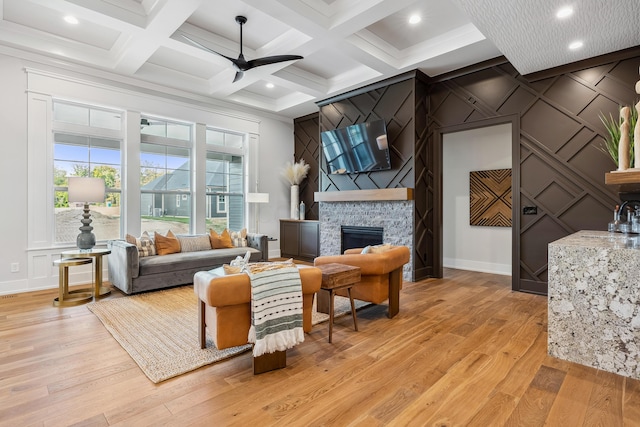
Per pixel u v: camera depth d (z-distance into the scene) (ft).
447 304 12.15
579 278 7.54
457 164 19.83
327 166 19.80
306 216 23.81
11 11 12.01
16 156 13.60
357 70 17.19
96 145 15.93
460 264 19.69
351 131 17.71
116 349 8.23
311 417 5.59
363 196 17.10
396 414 5.68
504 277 16.93
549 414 5.67
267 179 22.90
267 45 14.34
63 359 7.68
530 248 13.78
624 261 7.01
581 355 7.50
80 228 13.08
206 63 16.44
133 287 13.29
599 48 11.57
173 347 8.30
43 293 13.57
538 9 9.40
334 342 8.74
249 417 5.59
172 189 18.63
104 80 15.71
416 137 16.02
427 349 8.28
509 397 6.18
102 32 13.48
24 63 13.70
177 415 5.64
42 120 14.17
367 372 7.13
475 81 15.23
